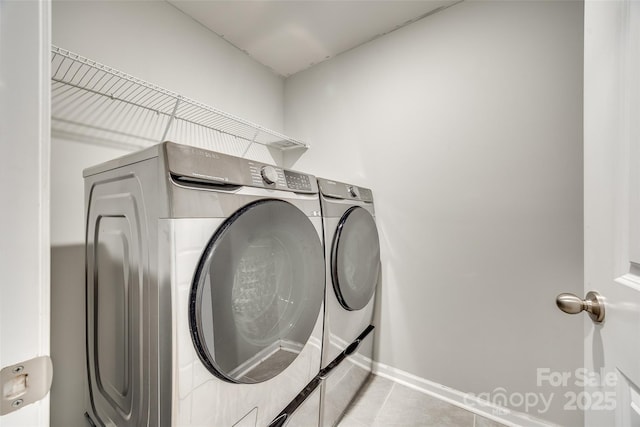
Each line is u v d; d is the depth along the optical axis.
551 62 1.37
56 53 1.06
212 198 0.81
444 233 1.69
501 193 1.51
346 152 2.16
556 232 1.36
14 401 0.37
